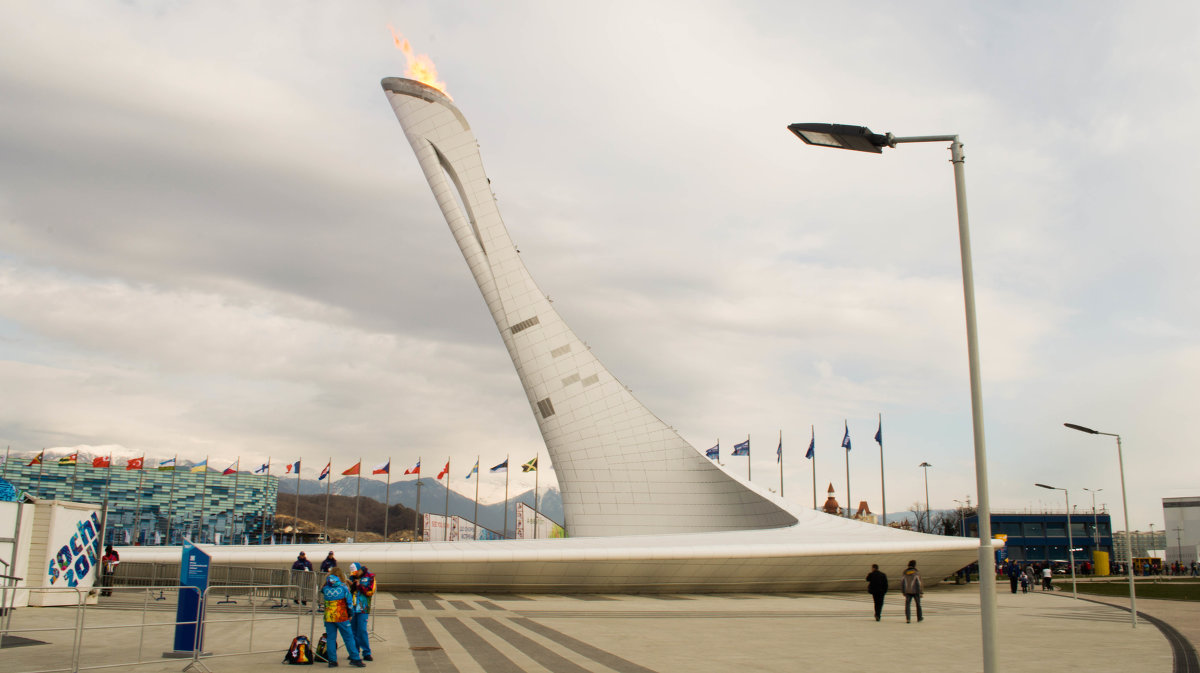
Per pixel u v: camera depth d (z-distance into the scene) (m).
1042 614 28.58
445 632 19.06
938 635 20.17
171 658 14.28
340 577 13.94
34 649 15.44
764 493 48.94
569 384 52.28
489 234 53.12
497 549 33.88
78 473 159.50
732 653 16.12
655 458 51.34
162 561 32.47
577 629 20.30
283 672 13.20
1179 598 40.16
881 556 38.72
